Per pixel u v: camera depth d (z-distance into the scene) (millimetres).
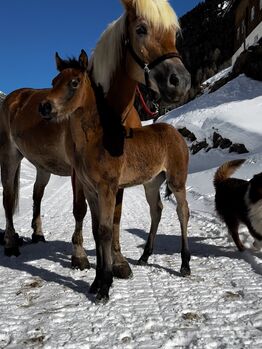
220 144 25203
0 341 3521
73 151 4664
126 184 4805
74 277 5246
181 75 4250
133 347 3373
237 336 3523
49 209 11898
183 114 34844
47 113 4180
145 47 4438
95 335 3582
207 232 7984
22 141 6145
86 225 9258
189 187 16000
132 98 5141
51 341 3473
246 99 32875
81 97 4289
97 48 4969
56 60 4441
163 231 8320
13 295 4613
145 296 4500
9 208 6496
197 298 4418
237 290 4645
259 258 5863
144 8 4367
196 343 3402
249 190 6176
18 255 6352
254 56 36625
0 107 7027
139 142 4820
